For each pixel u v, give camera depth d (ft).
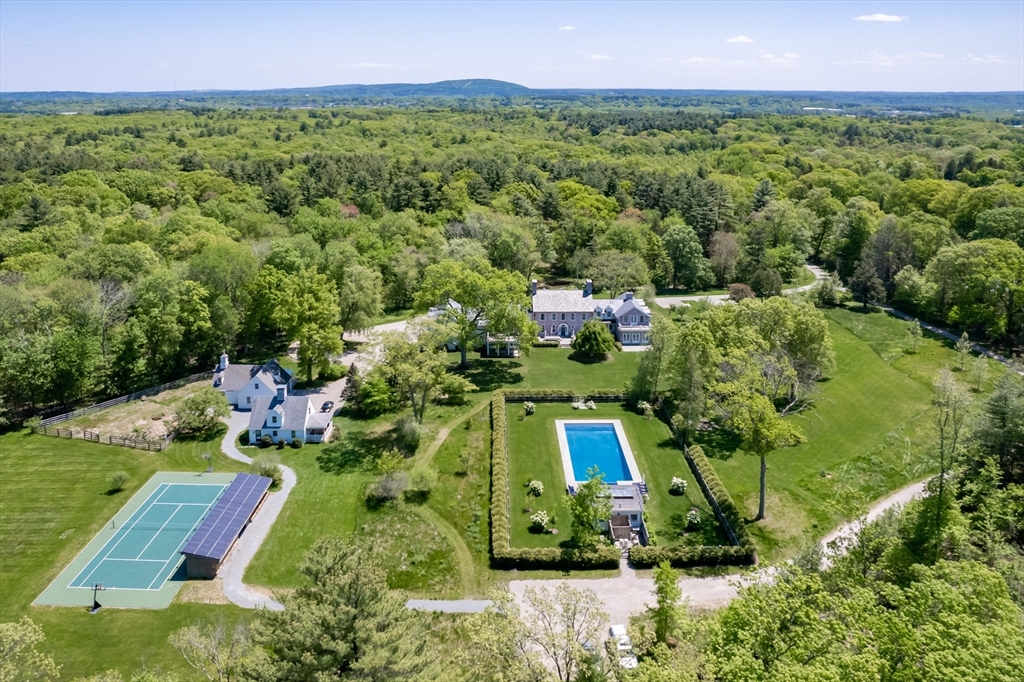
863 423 248.73
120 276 309.83
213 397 242.99
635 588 168.96
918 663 98.12
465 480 216.54
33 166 567.18
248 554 180.96
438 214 467.93
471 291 296.30
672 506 202.59
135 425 245.45
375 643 104.88
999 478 176.55
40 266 333.42
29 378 241.55
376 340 267.39
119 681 119.96
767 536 189.06
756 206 506.07
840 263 433.89
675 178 549.13
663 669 99.91
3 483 211.41
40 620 156.97
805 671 88.84
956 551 156.46
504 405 262.26
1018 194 404.16
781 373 232.32
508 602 125.18
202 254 308.19
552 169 619.26
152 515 197.47
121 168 588.09
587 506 178.81
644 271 406.00
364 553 128.16
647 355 266.98
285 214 482.28
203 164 615.98
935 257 342.23
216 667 130.41
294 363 307.58
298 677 103.19
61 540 185.88
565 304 347.15
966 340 292.81
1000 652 89.56
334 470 222.07
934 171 599.98
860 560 147.74
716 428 247.29
